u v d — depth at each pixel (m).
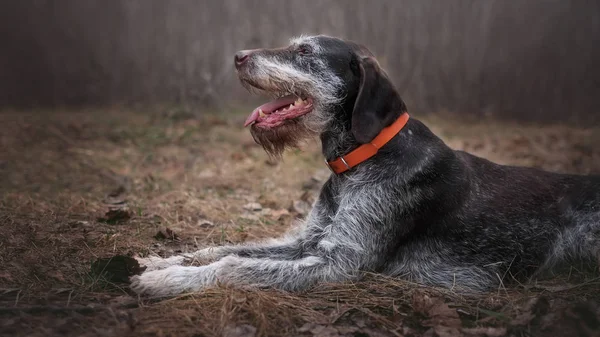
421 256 4.40
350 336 3.49
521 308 3.84
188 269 4.07
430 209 4.35
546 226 4.56
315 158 9.18
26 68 14.91
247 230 5.67
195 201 6.48
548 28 14.44
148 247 4.93
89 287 3.96
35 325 3.40
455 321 3.65
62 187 6.96
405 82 14.43
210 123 11.80
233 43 14.45
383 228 4.32
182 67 14.24
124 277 4.07
